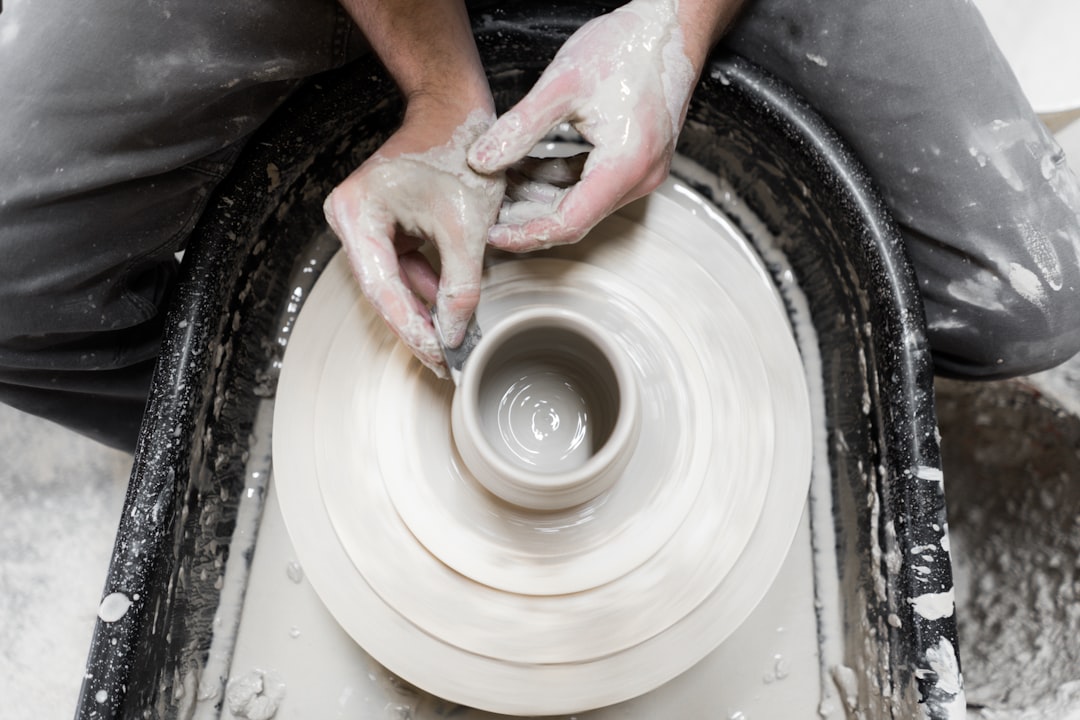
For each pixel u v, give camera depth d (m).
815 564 0.97
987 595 1.35
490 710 0.82
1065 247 1.06
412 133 0.88
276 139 0.93
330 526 0.88
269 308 1.01
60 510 1.59
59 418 1.30
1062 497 1.29
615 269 0.96
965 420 1.43
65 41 0.87
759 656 0.92
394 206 0.86
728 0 0.94
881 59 1.00
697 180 1.10
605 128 0.86
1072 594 1.24
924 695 0.79
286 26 0.90
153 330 1.19
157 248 1.04
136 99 0.89
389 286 0.85
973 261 1.07
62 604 1.54
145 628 0.79
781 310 1.00
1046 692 1.19
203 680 0.89
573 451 0.90
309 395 0.93
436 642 0.84
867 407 0.94
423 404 0.91
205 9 0.86
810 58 1.03
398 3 0.87
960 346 1.15
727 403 0.93
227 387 0.94
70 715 1.47
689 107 1.03
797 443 0.93
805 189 1.00
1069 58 1.38
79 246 0.97
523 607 0.85
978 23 1.01
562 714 0.85
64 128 0.89
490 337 0.81
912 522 0.84
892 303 0.90
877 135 1.04
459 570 0.85
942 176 1.04
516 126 0.84
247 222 0.92
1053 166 1.07
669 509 0.88
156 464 0.82
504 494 0.82
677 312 0.95
